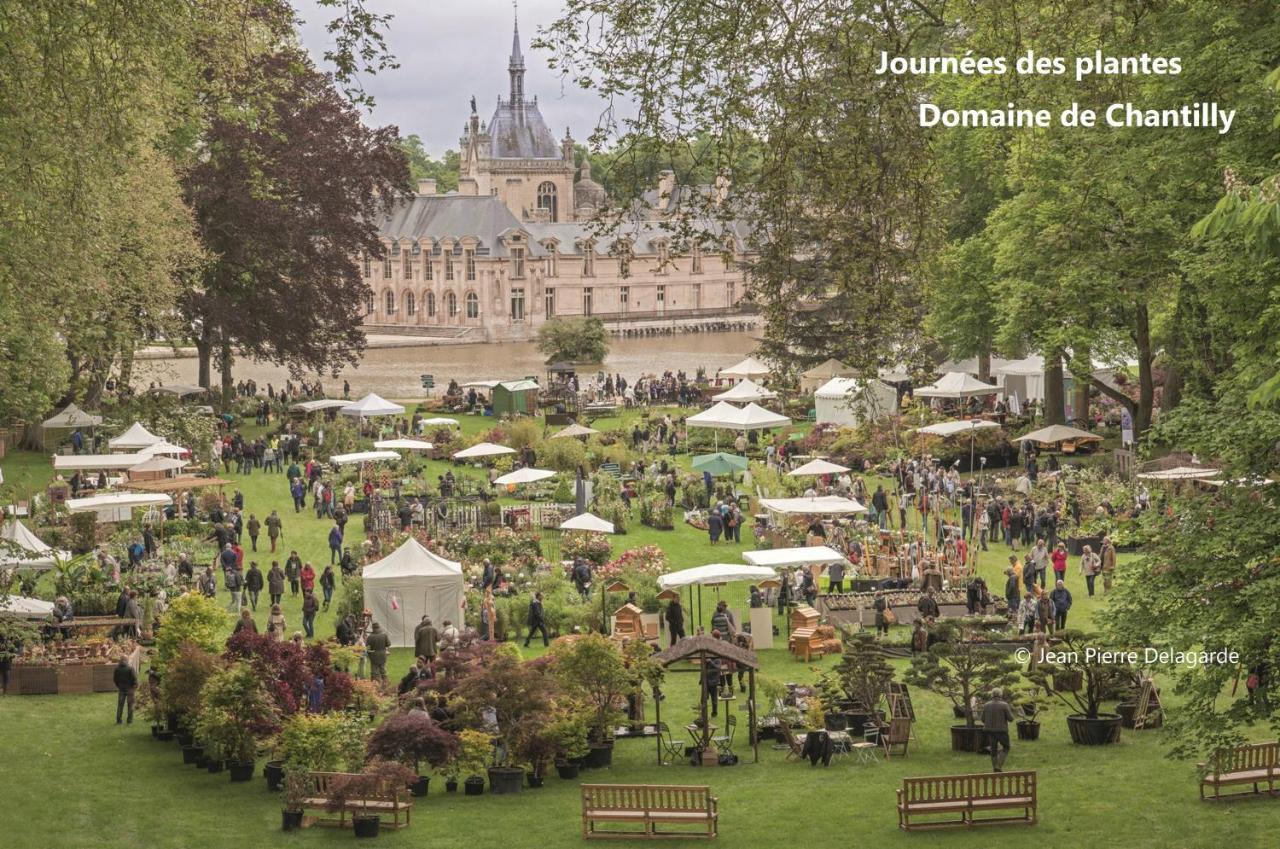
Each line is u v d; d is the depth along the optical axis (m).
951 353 82.31
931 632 42.72
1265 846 27.30
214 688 33.97
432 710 35.66
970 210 81.62
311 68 39.34
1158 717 37.50
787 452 83.94
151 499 60.16
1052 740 37.00
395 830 30.33
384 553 60.00
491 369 170.75
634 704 38.69
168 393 94.88
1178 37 39.81
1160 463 60.25
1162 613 27.58
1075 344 65.75
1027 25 32.28
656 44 26.77
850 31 26.69
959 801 29.66
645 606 53.16
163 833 30.16
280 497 76.00
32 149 30.86
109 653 44.00
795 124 26.72
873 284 27.59
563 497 73.44
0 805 31.80
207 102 43.47
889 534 61.34
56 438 85.56
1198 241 33.44
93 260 45.44
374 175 105.19
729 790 33.28
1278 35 38.09
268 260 96.56
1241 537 26.81
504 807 32.25
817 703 37.38
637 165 27.19
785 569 54.19
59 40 29.83
